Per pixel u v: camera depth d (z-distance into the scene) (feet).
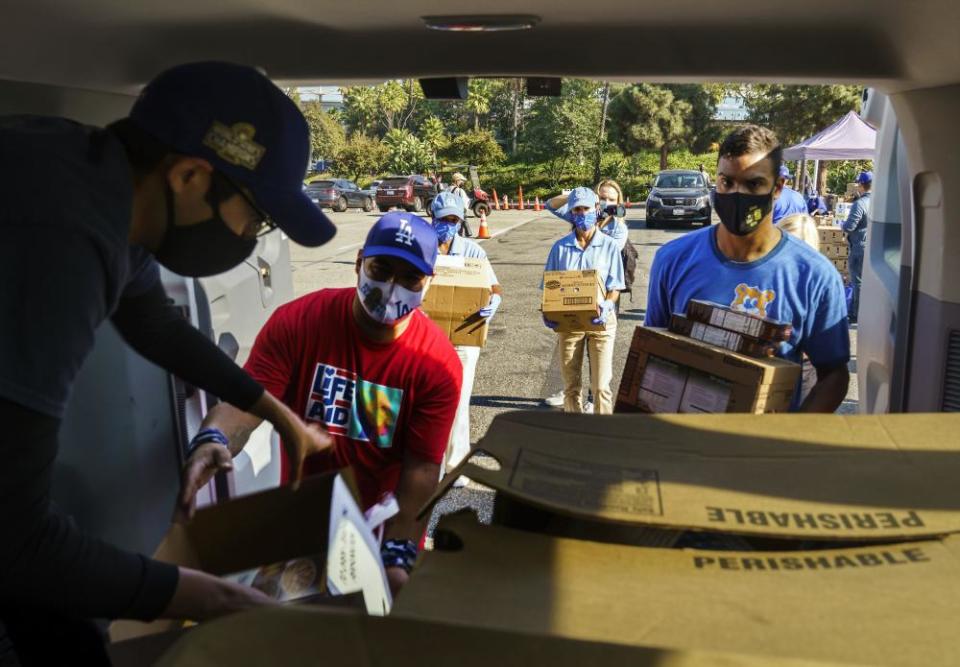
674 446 3.70
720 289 7.75
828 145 52.95
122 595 3.46
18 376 3.00
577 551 3.02
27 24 5.68
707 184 77.56
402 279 6.60
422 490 6.77
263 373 7.07
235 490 8.04
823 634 2.42
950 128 7.45
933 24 5.82
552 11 5.99
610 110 166.50
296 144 3.89
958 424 3.83
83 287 3.17
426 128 188.44
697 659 2.00
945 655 2.31
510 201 136.77
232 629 2.10
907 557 2.91
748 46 6.92
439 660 2.03
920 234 8.00
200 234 3.91
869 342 9.69
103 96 7.95
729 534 3.12
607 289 17.74
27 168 3.16
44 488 3.19
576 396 18.45
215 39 6.79
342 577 3.76
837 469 3.47
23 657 3.86
